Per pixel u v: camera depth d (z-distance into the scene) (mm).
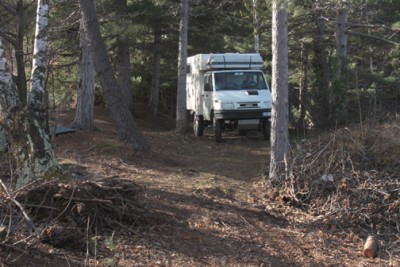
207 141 16984
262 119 16828
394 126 10102
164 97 35375
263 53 26219
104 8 19125
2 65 6586
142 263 5594
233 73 17344
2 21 15367
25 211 5414
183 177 10383
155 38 24281
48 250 5324
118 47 24062
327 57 19422
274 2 9062
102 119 21078
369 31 22516
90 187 6215
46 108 6910
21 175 6367
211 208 8078
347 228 7840
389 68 22797
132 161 11406
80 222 5996
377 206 8062
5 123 6578
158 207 7586
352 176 8617
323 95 17688
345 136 9898
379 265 6707
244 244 6812
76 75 22672
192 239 6598
